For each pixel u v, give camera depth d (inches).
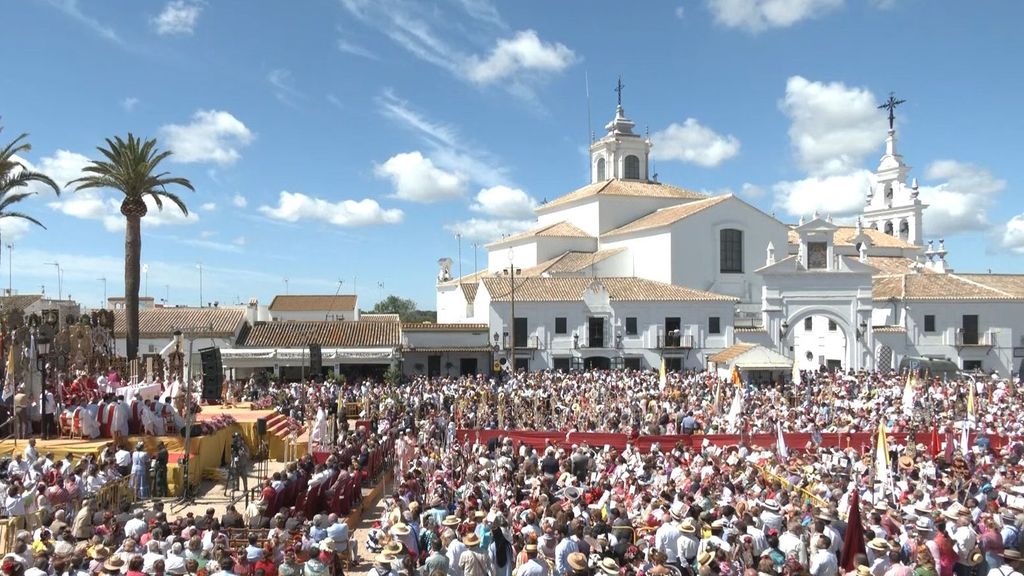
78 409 1196.5
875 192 4382.4
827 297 2832.2
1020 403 1860.2
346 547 800.9
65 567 565.6
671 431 1513.3
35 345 1229.7
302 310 3531.0
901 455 1224.8
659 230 3034.0
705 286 3041.3
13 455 1033.5
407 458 1211.2
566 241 3331.7
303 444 1464.1
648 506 811.4
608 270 3132.4
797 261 2822.3
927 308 2910.9
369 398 1868.8
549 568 649.0
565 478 1018.1
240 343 2539.4
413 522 775.1
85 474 936.9
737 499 855.1
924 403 1784.0
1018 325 2940.5
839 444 1413.6
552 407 1761.8
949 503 858.8
